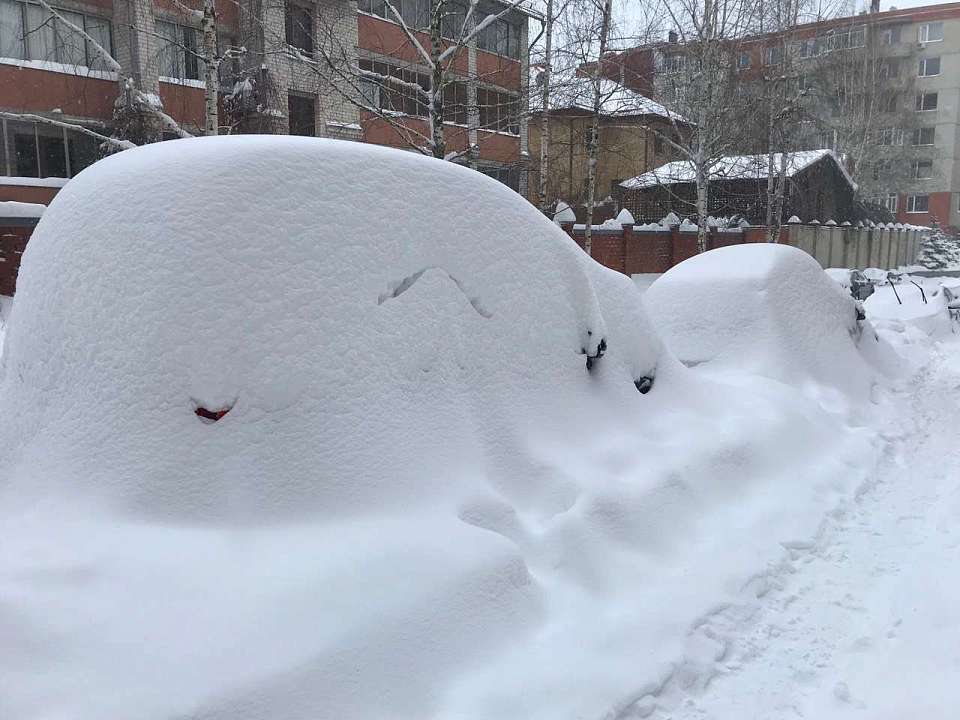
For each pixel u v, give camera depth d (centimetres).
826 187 3731
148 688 232
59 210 360
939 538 451
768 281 762
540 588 328
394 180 376
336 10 2011
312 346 326
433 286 377
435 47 1244
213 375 308
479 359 394
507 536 345
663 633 328
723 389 591
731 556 402
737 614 358
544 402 422
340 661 256
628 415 478
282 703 240
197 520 298
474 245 404
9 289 1420
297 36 2327
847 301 860
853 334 858
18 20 2127
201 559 279
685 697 301
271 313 320
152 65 2178
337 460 320
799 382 716
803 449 569
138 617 254
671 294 785
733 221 3122
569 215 2289
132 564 275
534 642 303
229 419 309
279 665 246
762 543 426
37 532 296
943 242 4666
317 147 358
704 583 372
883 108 5062
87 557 277
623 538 384
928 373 933
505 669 285
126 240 326
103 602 260
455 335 383
